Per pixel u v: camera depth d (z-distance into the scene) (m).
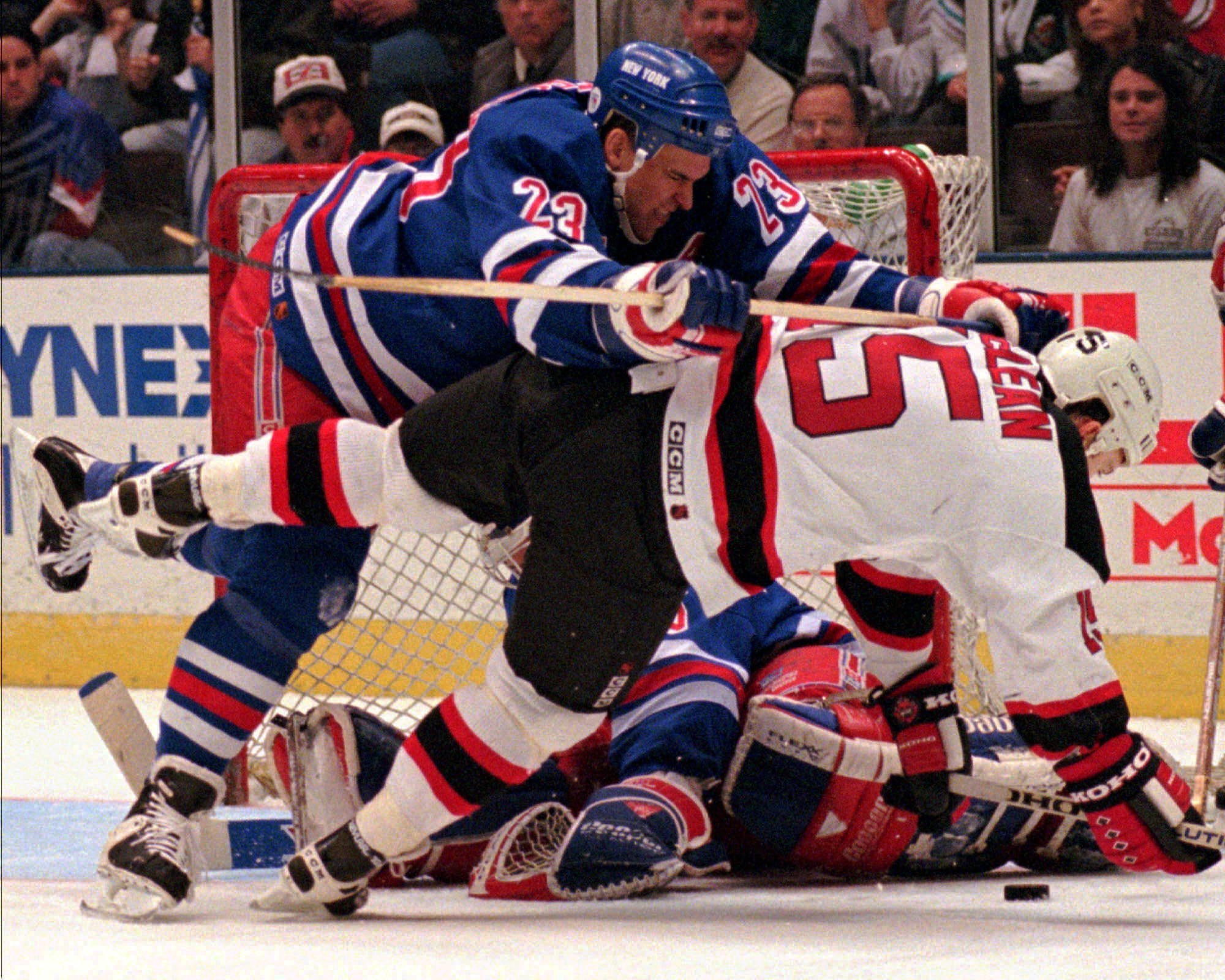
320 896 10.19
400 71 22.50
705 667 11.74
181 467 10.55
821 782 11.49
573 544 9.48
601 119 10.78
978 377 9.55
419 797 9.92
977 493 9.36
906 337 9.70
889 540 9.50
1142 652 19.95
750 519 9.39
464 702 9.88
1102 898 10.84
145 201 23.12
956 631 13.74
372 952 9.04
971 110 21.12
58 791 16.53
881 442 9.34
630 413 9.41
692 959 8.70
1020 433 9.45
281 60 22.61
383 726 11.78
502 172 10.18
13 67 23.09
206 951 9.16
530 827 11.21
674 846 10.98
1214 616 13.39
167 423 21.88
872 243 14.20
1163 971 8.33
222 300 14.33
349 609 11.48
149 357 21.86
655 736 11.43
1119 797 9.81
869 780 11.28
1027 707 9.60
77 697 21.84
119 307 21.89
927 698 10.78
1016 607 9.37
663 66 10.58
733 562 9.52
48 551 11.62
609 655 9.66
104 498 10.88
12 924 10.20
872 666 10.76
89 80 23.02
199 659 11.06
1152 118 20.61
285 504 10.27
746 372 9.46
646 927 9.72
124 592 22.30
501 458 9.76
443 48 22.42
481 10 22.22
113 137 23.06
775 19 21.66
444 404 9.96
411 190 11.12
